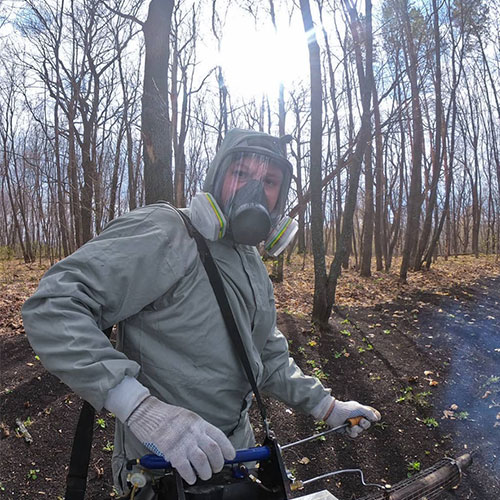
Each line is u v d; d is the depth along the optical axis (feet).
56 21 44.75
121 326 4.52
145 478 3.92
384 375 18.10
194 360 4.33
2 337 20.08
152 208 4.52
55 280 3.84
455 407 15.42
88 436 4.33
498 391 16.19
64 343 3.63
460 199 87.30
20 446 12.32
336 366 18.93
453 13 47.26
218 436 3.55
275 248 4.95
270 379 5.43
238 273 4.59
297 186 26.73
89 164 43.06
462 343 21.61
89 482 11.29
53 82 44.88
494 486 11.57
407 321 25.72
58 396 14.82
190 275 4.32
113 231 4.23
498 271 49.37
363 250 47.01
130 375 3.72
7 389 14.71
